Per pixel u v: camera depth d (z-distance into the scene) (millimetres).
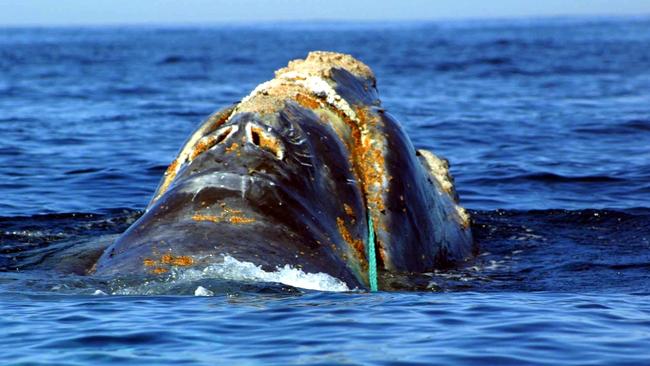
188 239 30516
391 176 36000
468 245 40312
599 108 95938
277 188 32625
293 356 23047
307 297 28297
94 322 25781
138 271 29578
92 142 71625
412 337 24969
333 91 37438
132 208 49062
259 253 30156
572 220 47375
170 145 70625
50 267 33000
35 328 25375
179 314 26359
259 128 34156
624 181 57781
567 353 23969
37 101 101438
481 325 26422
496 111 93750
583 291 33406
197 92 114562
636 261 38938
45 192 52938
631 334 25734
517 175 59656
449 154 68438
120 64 177000
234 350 23500
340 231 33656
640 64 168125
